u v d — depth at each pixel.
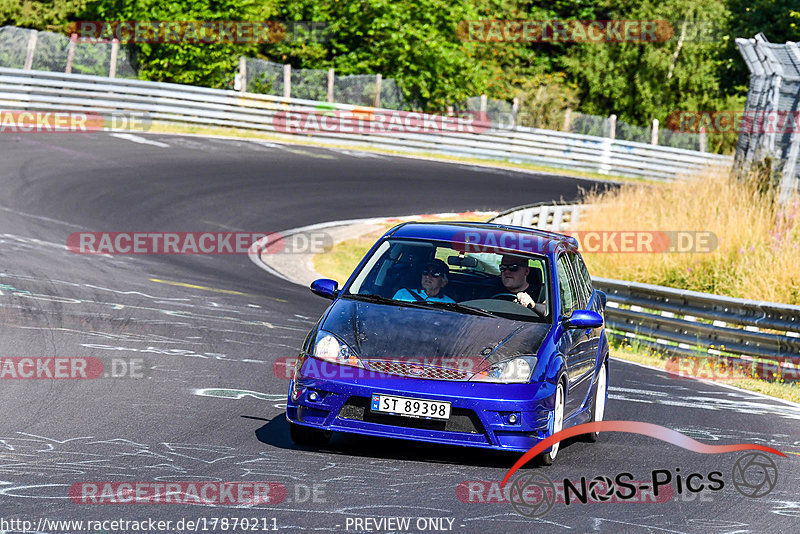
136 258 45.22
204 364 26.25
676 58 131.12
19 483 15.16
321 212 62.72
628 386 30.23
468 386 18.08
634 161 100.25
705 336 38.44
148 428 19.36
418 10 111.38
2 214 49.50
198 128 86.62
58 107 79.00
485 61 125.81
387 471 17.47
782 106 58.62
